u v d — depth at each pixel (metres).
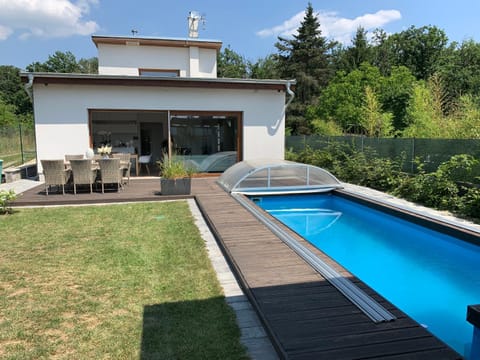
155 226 6.20
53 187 9.98
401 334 2.71
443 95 15.76
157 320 3.10
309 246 4.86
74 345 2.74
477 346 1.86
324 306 3.17
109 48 15.44
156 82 11.34
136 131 15.47
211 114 12.31
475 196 7.11
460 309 4.14
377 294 3.39
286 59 37.84
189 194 8.91
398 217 7.43
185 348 2.69
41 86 10.87
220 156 12.62
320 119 26.98
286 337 2.67
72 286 3.78
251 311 3.27
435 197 8.05
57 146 11.13
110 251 4.89
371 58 39.59
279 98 12.65
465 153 8.43
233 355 2.61
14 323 3.05
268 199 9.47
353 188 10.67
